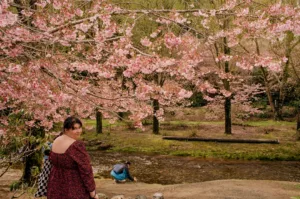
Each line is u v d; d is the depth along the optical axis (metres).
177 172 13.74
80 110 9.26
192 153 16.67
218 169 14.22
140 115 7.10
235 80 26.56
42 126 8.91
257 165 14.84
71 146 3.44
